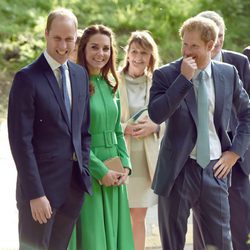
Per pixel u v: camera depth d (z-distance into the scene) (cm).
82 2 3219
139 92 1523
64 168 1246
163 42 3138
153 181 1365
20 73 1226
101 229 1373
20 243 1249
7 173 2095
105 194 1389
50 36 1236
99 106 1387
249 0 3447
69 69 1273
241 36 3288
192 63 1277
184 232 1357
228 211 1355
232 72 1362
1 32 2917
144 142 1522
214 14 1486
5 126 2423
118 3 3275
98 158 1391
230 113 1356
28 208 1235
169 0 3325
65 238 1295
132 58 1505
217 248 1343
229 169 1352
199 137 1325
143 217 1536
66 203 1277
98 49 1385
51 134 1236
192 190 1337
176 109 1317
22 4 3111
